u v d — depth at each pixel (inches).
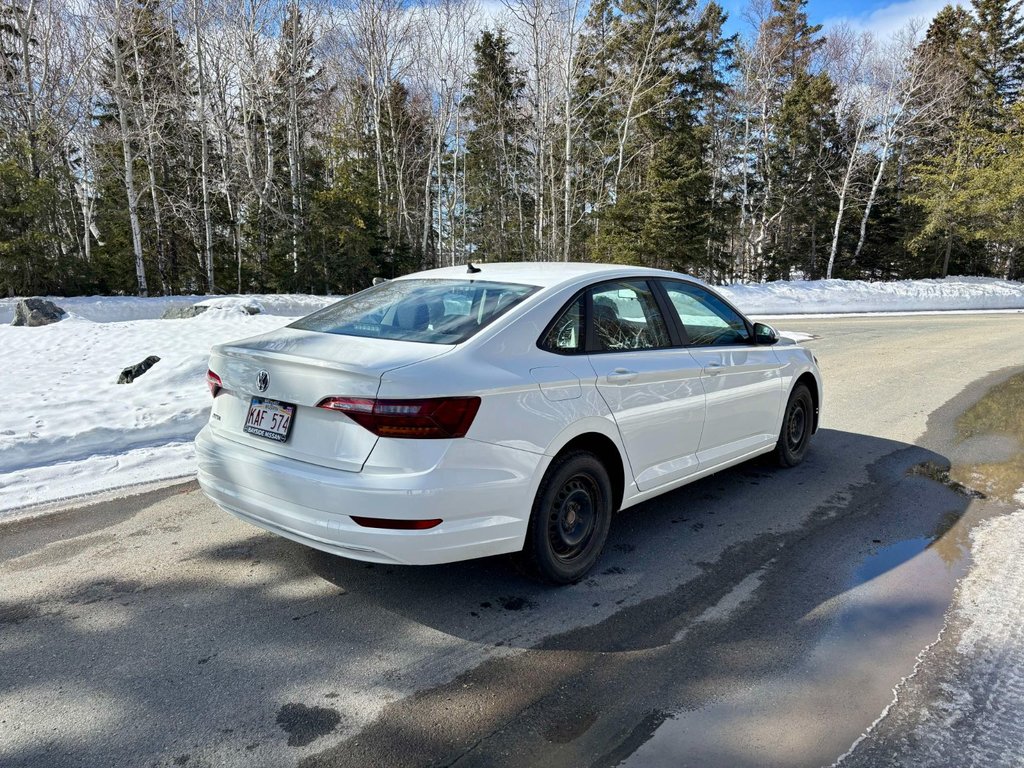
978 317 812.6
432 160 1374.3
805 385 204.4
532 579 127.1
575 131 1230.9
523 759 82.9
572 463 122.8
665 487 149.5
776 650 107.0
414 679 99.3
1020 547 145.4
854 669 101.8
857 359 432.8
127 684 97.0
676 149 1139.3
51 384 281.6
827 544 148.1
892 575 132.9
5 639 108.1
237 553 140.8
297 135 1112.8
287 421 114.2
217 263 1184.8
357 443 105.2
